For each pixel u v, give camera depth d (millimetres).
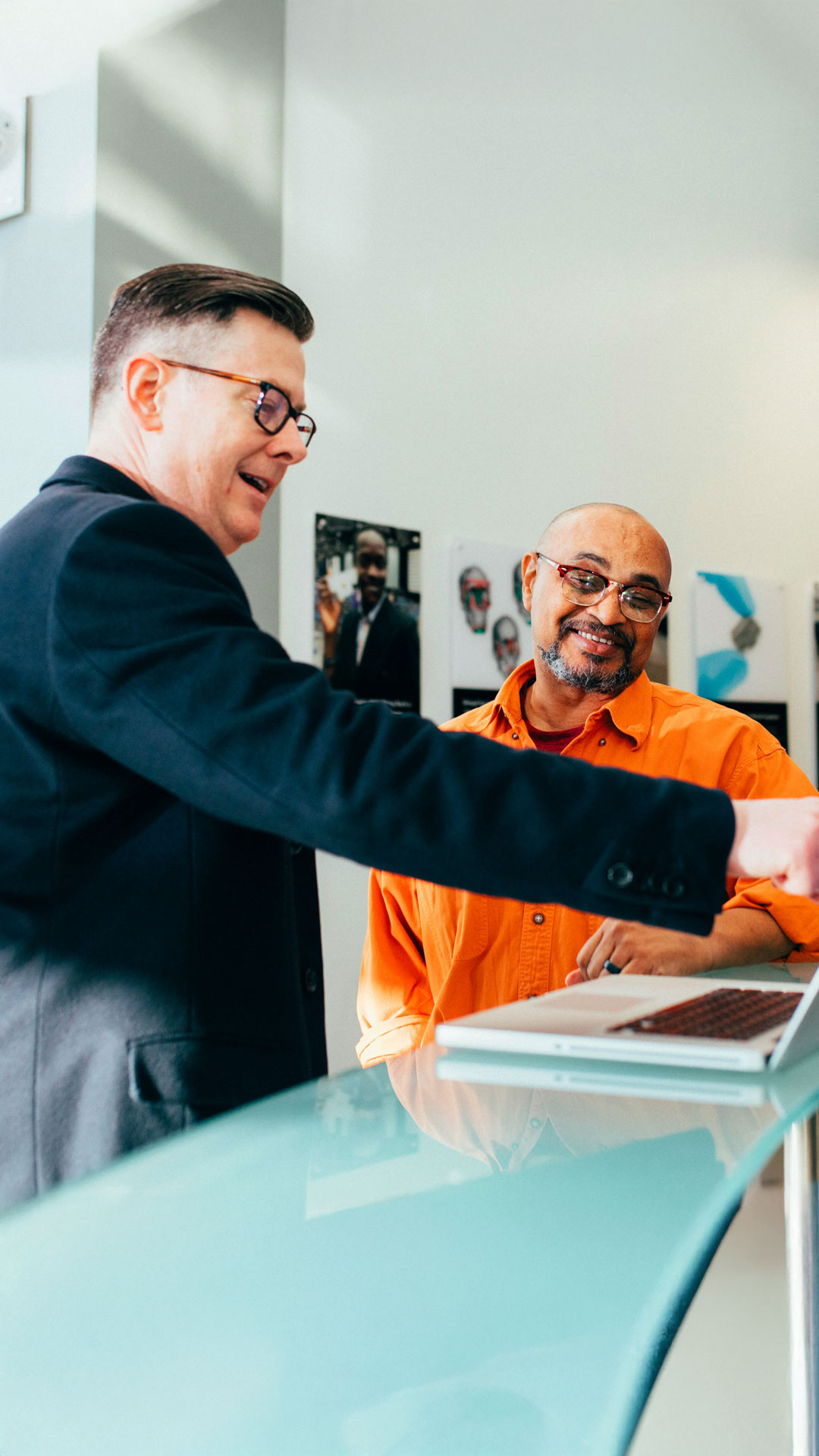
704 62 4465
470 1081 853
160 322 1083
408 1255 524
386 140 3537
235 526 1153
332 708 834
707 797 850
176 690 828
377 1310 461
